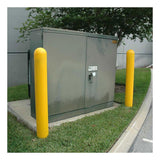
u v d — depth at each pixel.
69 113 4.19
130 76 4.94
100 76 4.71
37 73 3.06
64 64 3.84
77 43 3.99
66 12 6.12
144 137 3.56
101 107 4.93
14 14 8.59
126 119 4.18
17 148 2.96
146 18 5.89
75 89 4.17
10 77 8.95
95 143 3.07
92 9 5.86
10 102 5.48
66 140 3.17
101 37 4.50
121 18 5.82
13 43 8.85
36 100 3.17
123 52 9.95
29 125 3.78
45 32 3.40
